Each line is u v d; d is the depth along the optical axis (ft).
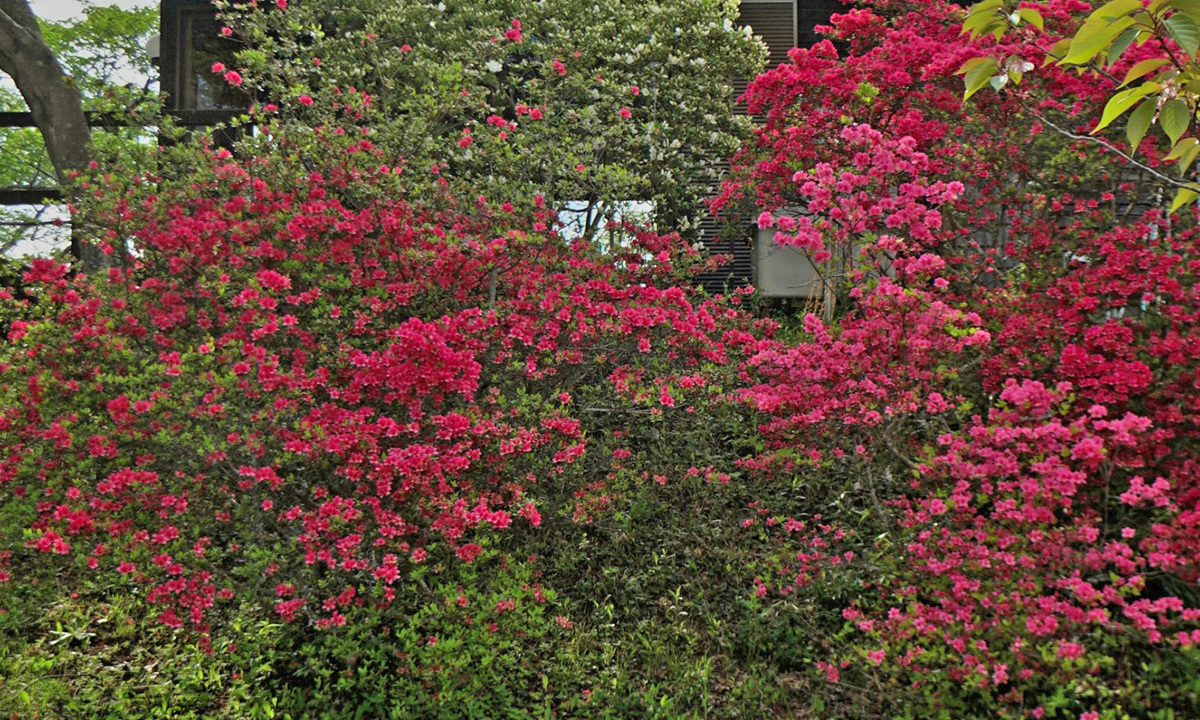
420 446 13.19
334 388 14.29
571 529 16.71
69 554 15.17
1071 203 18.54
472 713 12.00
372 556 13.51
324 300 15.87
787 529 15.29
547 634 14.19
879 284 13.74
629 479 17.56
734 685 13.11
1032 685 10.92
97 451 13.43
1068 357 13.73
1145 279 14.70
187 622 14.03
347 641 12.46
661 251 21.39
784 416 16.97
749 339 18.19
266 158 17.60
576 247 19.99
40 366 15.19
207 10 31.63
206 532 14.71
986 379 15.42
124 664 13.61
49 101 25.75
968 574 11.89
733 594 15.14
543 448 15.98
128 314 16.14
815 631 13.55
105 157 17.85
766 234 31.35
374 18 27.84
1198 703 10.66
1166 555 10.80
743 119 28.63
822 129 20.62
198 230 15.57
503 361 16.58
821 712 12.32
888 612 13.23
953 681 11.76
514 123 22.06
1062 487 11.33
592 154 24.99
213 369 14.12
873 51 20.61
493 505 14.60
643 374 17.67
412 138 19.44
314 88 27.02
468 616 13.01
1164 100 6.76
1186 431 13.42
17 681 12.57
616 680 12.83
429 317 17.71
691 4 27.84
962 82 19.26
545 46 26.43
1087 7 18.07
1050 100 17.79
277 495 13.98
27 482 14.52
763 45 29.55
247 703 12.50
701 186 29.35
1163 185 16.29
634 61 27.25
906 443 15.21
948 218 19.49
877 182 15.44
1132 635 10.89
